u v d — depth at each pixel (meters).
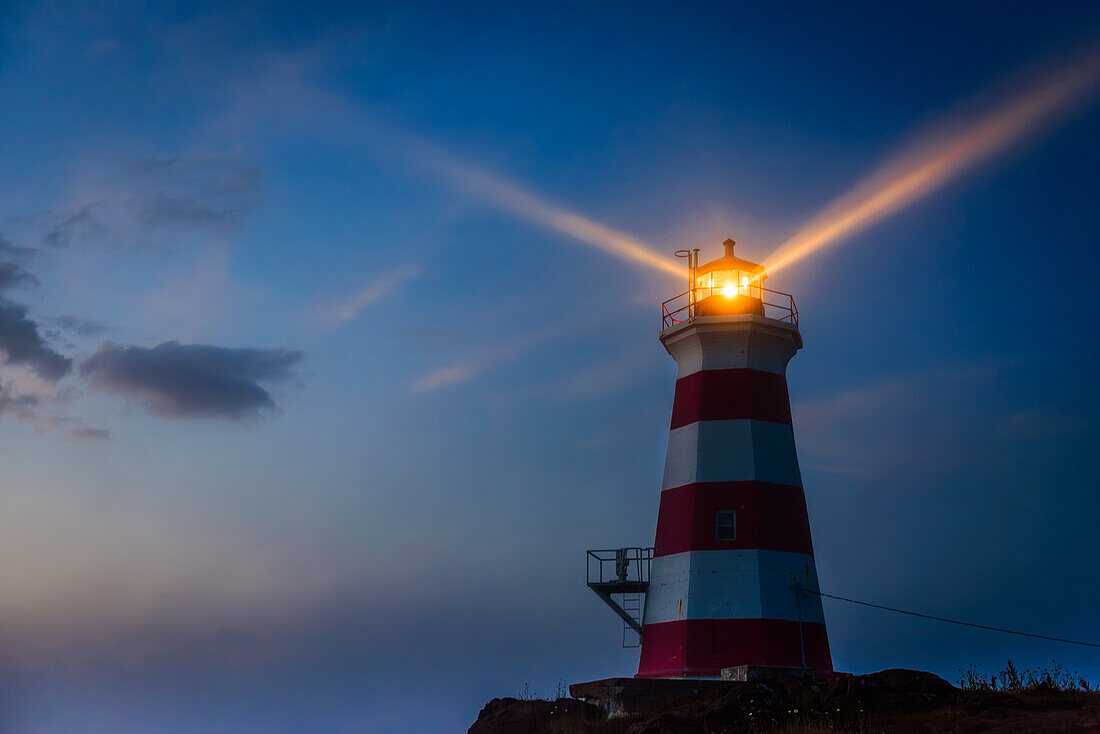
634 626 39.94
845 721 25.03
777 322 38.69
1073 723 23.27
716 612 35.66
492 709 30.70
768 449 37.56
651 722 25.78
